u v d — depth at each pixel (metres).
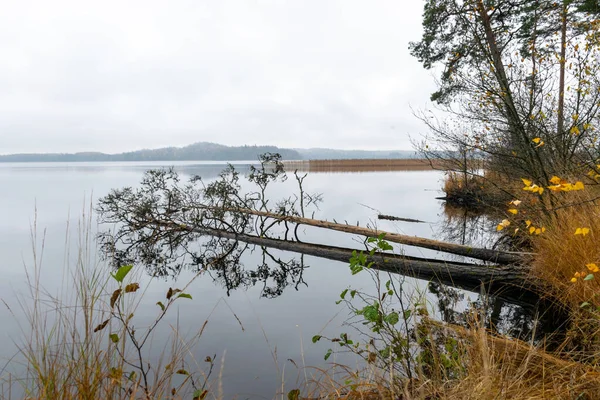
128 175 48.75
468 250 6.56
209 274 6.83
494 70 6.50
